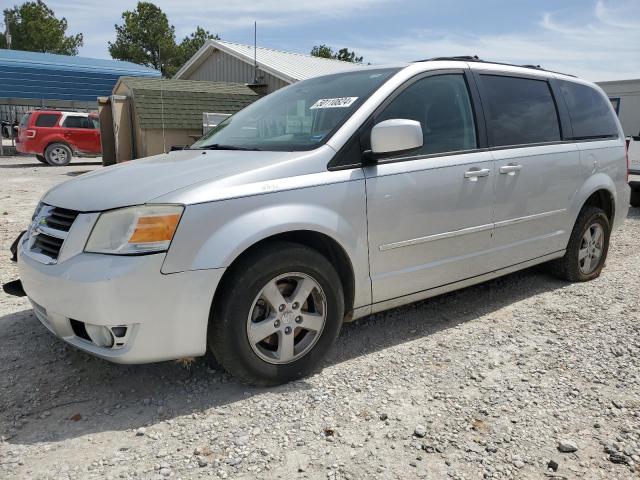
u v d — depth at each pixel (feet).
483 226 12.91
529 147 14.03
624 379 10.59
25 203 32.07
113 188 9.54
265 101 13.94
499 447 8.43
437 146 12.08
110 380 10.35
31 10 179.63
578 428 8.95
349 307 11.08
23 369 10.74
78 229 9.03
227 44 73.05
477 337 12.52
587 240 16.56
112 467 7.84
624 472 7.87
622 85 63.62
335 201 10.27
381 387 10.19
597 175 16.25
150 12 182.50
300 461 8.02
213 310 9.39
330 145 10.55
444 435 8.70
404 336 12.55
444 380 10.48
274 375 9.98
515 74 14.43
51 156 61.82
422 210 11.58
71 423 8.95
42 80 80.89
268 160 10.14
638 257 20.17
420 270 11.82
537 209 14.30
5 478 7.58
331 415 9.23
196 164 10.53
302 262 9.89
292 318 10.06
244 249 9.18
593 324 13.34
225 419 9.07
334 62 76.84
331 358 11.40
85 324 8.95
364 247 10.78
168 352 9.00
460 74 13.07
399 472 7.82
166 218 8.72
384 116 11.32
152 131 51.16
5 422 8.94
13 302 14.51
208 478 7.63
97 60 94.07
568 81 16.25
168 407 9.44
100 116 55.57
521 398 9.84
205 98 55.21
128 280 8.50
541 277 17.10
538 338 12.50
